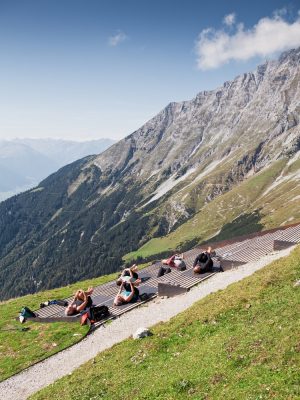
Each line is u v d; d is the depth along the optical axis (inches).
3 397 914.1
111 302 1341.0
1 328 1341.0
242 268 1374.3
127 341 978.7
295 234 1648.6
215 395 599.8
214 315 928.3
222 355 713.6
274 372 598.2
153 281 1464.1
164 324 1008.2
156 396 663.1
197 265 1435.8
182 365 743.7
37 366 1033.5
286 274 1005.8
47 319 1322.6
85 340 1115.9
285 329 706.2
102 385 781.3
